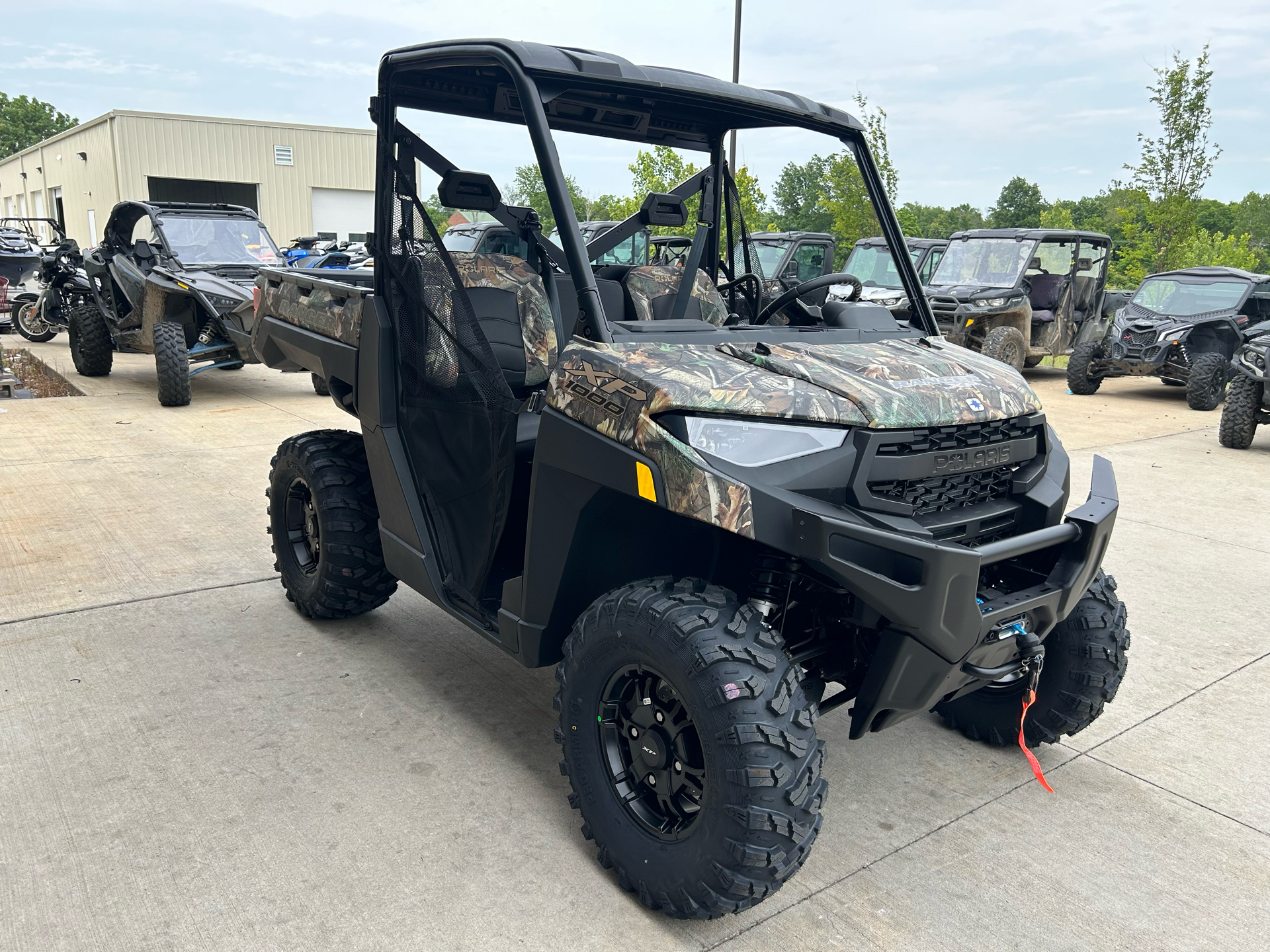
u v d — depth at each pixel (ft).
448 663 10.71
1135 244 62.69
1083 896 7.02
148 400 27.76
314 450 11.05
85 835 7.25
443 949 6.21
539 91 7.20
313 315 11.01
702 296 10.12
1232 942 6.56
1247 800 8.44
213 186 100.68
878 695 6.50
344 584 10.97
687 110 8.94
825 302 9.22
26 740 8.65
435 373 8.69
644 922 6.57
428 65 8.20
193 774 8.20
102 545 14.26
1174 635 12.27
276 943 6.18
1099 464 8.01
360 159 104.83
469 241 8.80
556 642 7.61
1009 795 8.43
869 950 6.37
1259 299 35.40
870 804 8.23
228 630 11.37
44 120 282.36
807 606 7.61
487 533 8.20
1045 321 40.91
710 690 5.92
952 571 5.99
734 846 5.91
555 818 7.75
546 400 7.02
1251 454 24.76
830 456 6.21
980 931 6.60
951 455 6.72
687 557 7.56
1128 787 8.62
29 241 45.21
